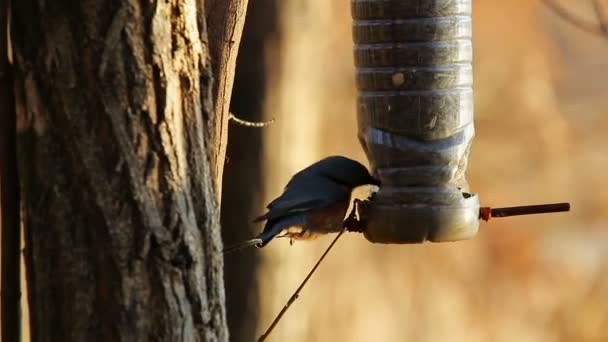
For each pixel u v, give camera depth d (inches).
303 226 414.9
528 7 1369.3
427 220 406.3
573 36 1568.7
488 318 1234.0
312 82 757.9
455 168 411.5
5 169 323.3
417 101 410.9
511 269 1270.9
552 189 1358.3
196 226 319.9
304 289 843.4
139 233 311.1
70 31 309.9
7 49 320.2
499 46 1353.3
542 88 1379.2
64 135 311.1
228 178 704.4
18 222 326.6
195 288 318.0
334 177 418.9
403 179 411.5
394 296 1125.7
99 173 309.9
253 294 713.0
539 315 1263.5
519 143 1349.7
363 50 417.7
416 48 410.0
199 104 322.3
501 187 1338.6
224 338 327.3
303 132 735.1
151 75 312.2
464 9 414.6
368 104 418.0
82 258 311.9
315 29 757.9
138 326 311.4
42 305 317.4
